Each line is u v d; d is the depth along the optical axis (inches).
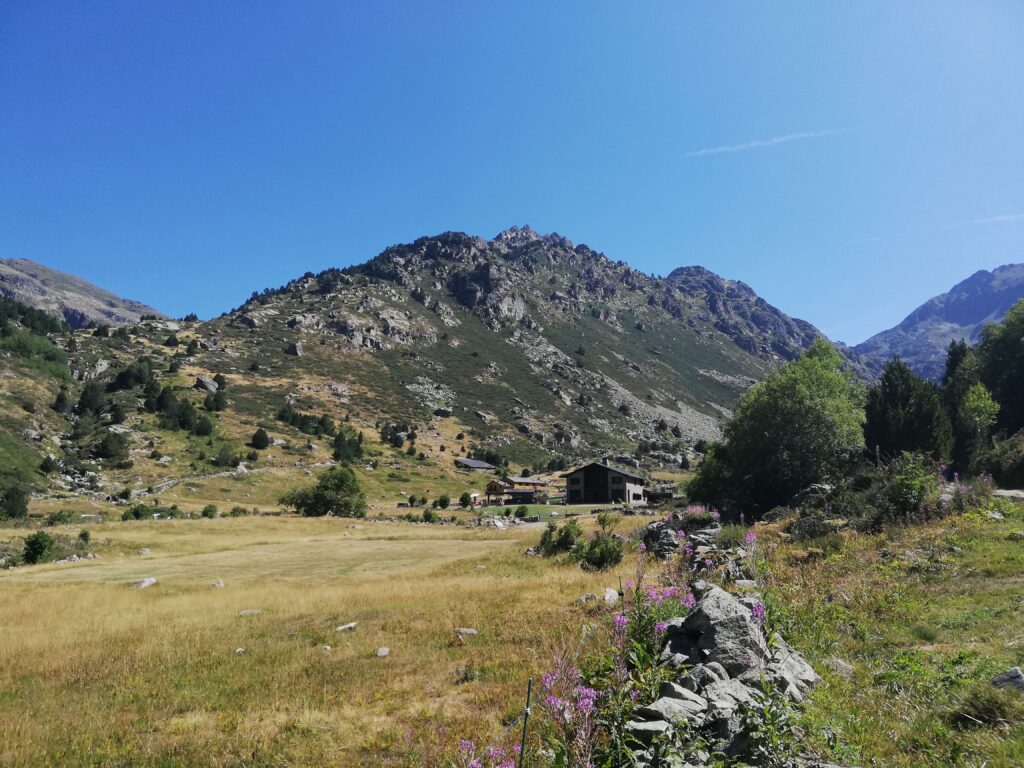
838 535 689.6
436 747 281.4
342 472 2972.4
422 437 6136.8
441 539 1934.1
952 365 2667.3
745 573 545.6
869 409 1636.3
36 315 6476.4
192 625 671.1
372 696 384.5
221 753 307.7
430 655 469.7
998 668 274.2
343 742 310.5
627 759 188.2
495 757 222.7
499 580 888.3
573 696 220.7
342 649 513.3
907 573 509.4
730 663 267.6
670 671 255.8
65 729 355.6
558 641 453.1
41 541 1540.4
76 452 3870.6
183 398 5216.5
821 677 288.4
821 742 203.2
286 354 7519.7
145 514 2642.7
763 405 1690.5
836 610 408.8
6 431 3705.7
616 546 951.6
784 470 1593.3
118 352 6309.1
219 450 4352.9
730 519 1517.0
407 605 701.9
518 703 335.0
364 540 1955.0
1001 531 595.2
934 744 216.1
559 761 185.6
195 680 449.7
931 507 719.1
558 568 985.5
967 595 426.6
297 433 5113.2
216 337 7554.1
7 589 1041.5
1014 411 2063.2
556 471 5880.9
